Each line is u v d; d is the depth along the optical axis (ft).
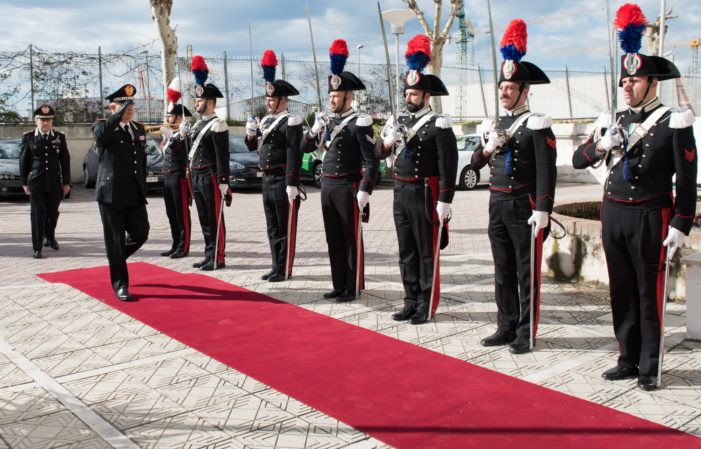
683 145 13.74
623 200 14.46
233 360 16.26
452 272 25.31
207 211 26.20
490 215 17.16
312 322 19.15
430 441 12.10
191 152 26.30
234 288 23.00
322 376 15.20
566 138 65.98
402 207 19.10
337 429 12.64
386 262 27.30
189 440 12.28
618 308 14.99
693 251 20.51
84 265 27.43
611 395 14.03
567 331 18.19
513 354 16.49
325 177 21.29
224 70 67.26
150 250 30.63
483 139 17.22
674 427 12.52
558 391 14.23
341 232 21.43
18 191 49.14
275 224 24.22
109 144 21.17
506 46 16.28
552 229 23.56
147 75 64.34
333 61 20.83
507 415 13.08
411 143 18.66
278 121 23.68
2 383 14.98
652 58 14.06
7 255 29.68
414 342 17.44
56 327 18.94
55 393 14.42
